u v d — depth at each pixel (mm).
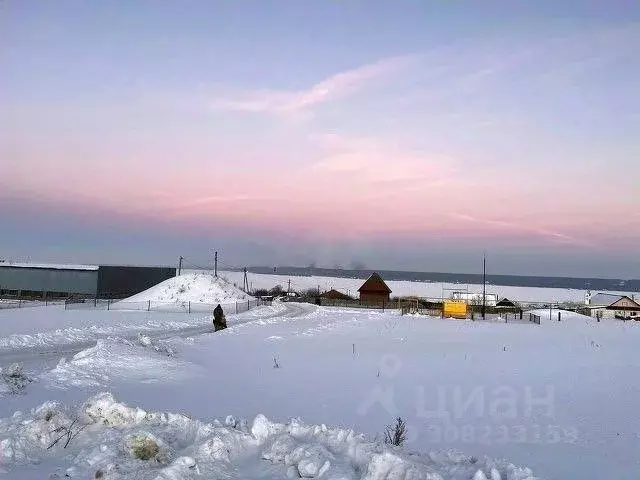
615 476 9195
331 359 22031
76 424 8195
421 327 38438
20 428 7617
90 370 16766
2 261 74438
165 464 6770
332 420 12227
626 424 12586
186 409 12562
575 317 55969
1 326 33156
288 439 7508
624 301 67312
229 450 7406
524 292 167750
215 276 67188
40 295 68312
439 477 6250
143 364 18141
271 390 15531
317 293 88000
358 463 6992
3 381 13727
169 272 78312
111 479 6145
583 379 18141
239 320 44406
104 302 60344
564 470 9391
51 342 27797
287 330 34562
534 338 32156
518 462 9688
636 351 26281
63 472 6508
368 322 41812
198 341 27828
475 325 40844
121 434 7762
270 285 143375
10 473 6441
